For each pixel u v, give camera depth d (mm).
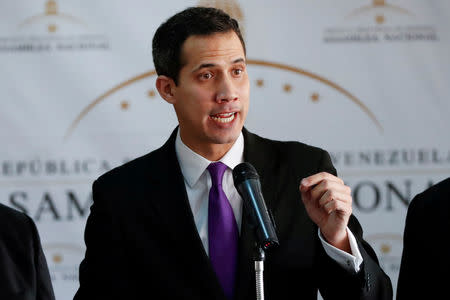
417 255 7996
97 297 8000
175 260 7914
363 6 12555
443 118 12539
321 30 12562
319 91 12578
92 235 8227
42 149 12555
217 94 7711
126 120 12586
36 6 12562
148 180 8258
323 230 7477
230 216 7961
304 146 8500
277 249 7832
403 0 12555
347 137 12555
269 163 8258
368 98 12562
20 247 8359
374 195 12555
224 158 8141
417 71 12555
